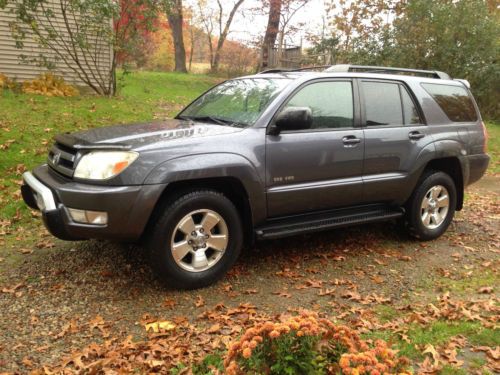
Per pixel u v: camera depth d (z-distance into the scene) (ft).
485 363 10.11
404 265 16.05
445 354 10.33
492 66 50.88
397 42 53.42
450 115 18.79
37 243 16.69
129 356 10.27
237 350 7.09
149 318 11.96
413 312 12.52
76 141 13.48
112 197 12.02
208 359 10.05
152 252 12.82
